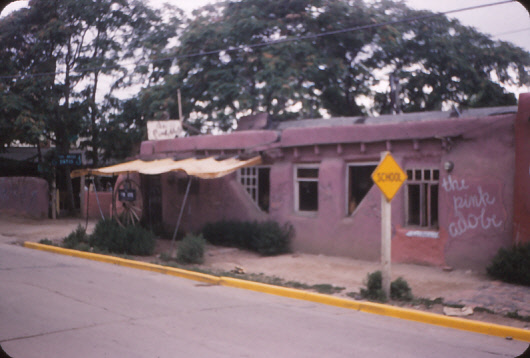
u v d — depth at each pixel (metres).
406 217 12.17
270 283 10.05
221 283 10.45
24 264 11.97
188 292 9.48
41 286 9.30
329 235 13.32
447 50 22.84
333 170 13.29
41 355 5.43
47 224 21.48
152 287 9.83
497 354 6.10
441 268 11.23
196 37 21.61
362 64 23.27
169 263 12.35
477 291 9.30
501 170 10.58
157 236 17.17
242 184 15.84
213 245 15.11
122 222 16.81
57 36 23.78
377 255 12.38
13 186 24.77
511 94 23.50
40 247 14.95
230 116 21.75
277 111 21.27
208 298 8.98
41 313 7.26
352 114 23.70
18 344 5.78
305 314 7.98
